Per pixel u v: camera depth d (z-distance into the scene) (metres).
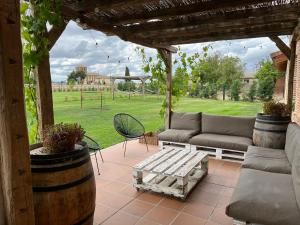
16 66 1.37
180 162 3.05
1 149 1.42
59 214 1.68
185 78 5.70
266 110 3.84
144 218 2.39
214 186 3.10
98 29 3.18
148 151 4.65
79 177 1.75
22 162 1.44
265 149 3.35
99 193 2.92
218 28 3.66
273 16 3.24
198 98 14.27
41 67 2.19
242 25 3.49
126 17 3.13
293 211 1.73
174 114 5.04
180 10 2.82
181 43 4.78
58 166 1.66
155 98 17.00
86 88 15.66
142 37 4.27
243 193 1.98
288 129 3.23
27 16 2.04
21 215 1.46
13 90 1.37
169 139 4.49
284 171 2.56
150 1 2.42
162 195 2.87
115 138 5.89
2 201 1.48
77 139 1.95
